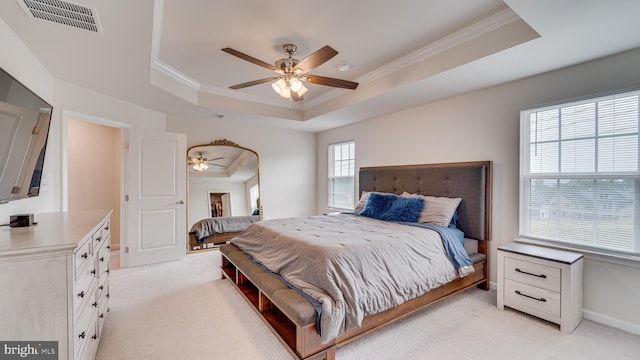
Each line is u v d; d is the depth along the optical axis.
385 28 2.33
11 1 1.57
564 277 2.15
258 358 1.85
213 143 4.68
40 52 2.22
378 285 1.98
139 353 1.88
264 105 4.41
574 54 2.22
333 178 5.54
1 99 1.49
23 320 1.20
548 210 2.65
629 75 2.15
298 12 2.10
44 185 2.55
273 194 5.38
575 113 2.48
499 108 2.95
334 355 1.77
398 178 3.93
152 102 3.63
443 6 2.03
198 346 1.97
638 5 1.58
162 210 3.90
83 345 1.44
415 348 1.95
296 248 2.24
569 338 2.07
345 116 4.41
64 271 1.26
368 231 2.68
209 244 4.59
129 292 2.87
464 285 2.79
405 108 3.92
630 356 1.86
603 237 2.33
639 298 2.12
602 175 2.33
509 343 2.01
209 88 3.81
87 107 3.09
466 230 3.11
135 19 1.77
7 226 1.70
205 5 1.99
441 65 2.61
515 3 1.60
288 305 1.75
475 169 3.04
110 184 4.52
